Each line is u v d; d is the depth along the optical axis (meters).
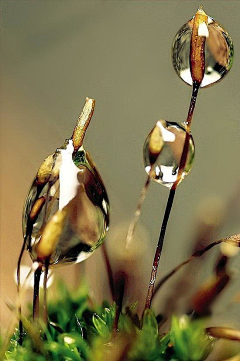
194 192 0.15
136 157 0.16
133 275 0.09
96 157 0.17
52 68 0.18
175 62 0.08
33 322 0.08
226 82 0.16
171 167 0.08
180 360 0.08
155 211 0.15
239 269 0.09
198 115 0.16
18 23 0.19
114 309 0.09
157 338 0.08
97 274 0.09
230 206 0.10
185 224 0.14
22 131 0.18
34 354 0.08
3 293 0.13
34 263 0.08
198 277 0.09
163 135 0.08
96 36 0.18
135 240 0.09
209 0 0.17
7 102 0.19
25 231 0.08
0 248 0.16
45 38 0.19
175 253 0.13
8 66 0.19
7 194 0.18
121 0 0.18
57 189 0.08
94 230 0.08
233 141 0.15
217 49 0.08
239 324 0.10
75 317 0.09
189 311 0.09
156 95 0.17
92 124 0.17
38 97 0.18
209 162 0.15
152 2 0.18
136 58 0.17
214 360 0.09
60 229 0.08
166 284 0.09
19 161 0.18
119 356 0.08
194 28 0.08
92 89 0.18
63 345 0.08
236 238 0.08
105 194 0.08
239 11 0.16
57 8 0.19
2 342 0.09
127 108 0.17
